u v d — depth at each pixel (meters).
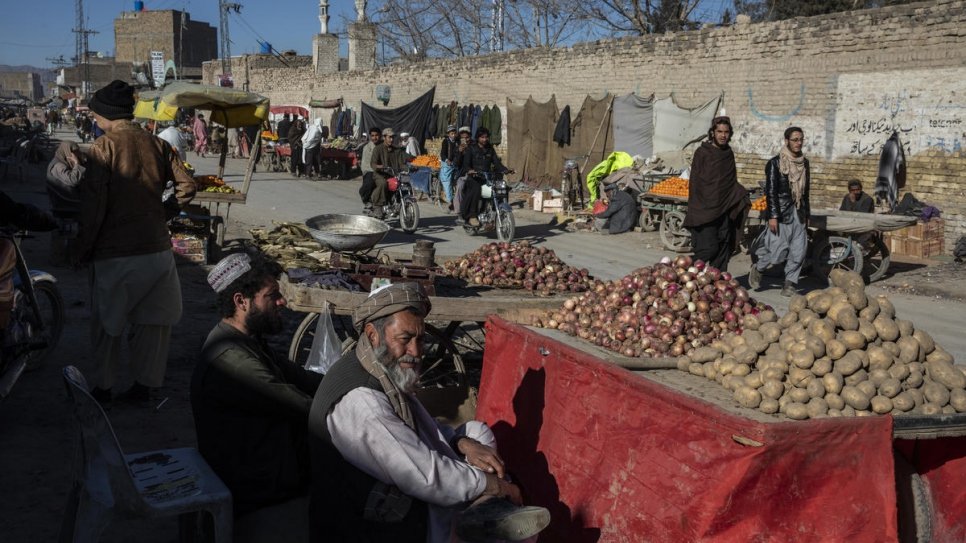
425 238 13.69
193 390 3.03
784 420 2.94
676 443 2.96
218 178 10.88
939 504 3.37
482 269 5.78
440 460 2.71
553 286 5.56
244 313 3.07
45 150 29.83
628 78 17.92
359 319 2.80
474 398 5.27
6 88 128.75
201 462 3.07
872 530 2.80
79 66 79.69
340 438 2.70
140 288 4.94
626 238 14.15
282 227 7.81
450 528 2.79
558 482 3.54
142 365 5.14
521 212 17.97
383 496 2.65
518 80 21.36
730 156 8.61
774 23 14.63
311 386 3.35
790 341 3.19
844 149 13.74
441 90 24.73
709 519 2.75
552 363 3.77
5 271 4.86
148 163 4.93
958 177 12.27
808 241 10.87
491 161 13.95
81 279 8.93
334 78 31.20
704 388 3.35
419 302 2.79
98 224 4.77
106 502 2.75
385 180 14.29
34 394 5.37
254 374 2.95
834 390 2.96
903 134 12.87
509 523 2.63
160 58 39.69
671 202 13.30
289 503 2.99
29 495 3.97
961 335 8.00
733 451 2.72
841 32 13.57
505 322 4.29
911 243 12.42
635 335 4.16
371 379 2.76
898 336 3.13
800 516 2.75
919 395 2.98
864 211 12.20
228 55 48.34
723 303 4.29
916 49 12.56
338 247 6.23
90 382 5.58
